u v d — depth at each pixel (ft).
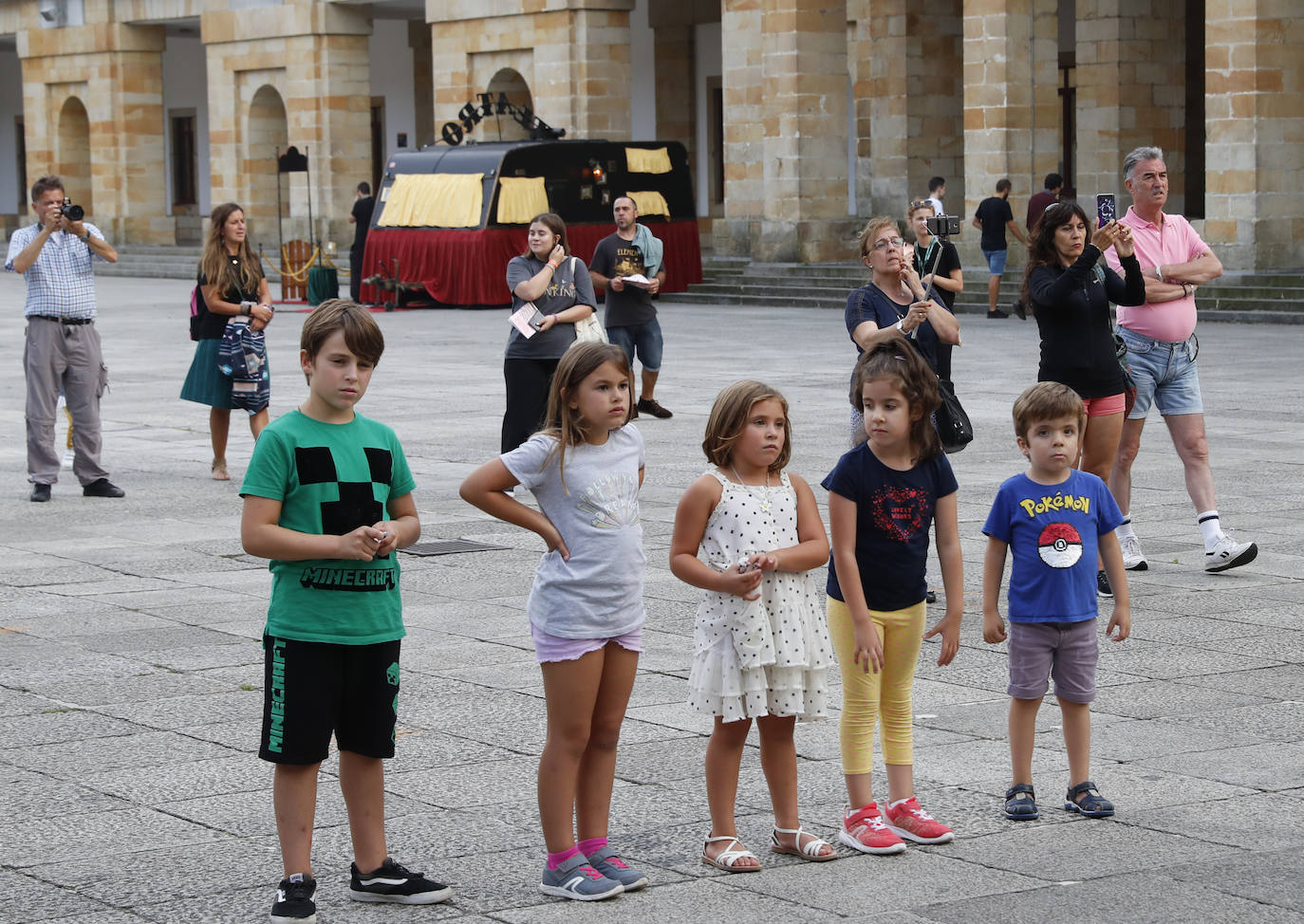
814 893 17.49
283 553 16.94
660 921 16.80
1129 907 16.88
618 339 55.36
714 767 18.37
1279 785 20.67
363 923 16.88
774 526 18.33
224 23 157.69
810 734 23.20
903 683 19.22
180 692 25.48
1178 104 116.37
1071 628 19.86
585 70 131.13
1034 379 65.16
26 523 39.75
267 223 159.84
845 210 119.75
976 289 103.09
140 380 71.15
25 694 25.38
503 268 113.39
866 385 18.88
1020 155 106.11
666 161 119.55
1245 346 76.07
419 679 25.96
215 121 160.45
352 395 17.54
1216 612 29.71
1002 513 20.33
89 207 182.80
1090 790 19.93
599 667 17.76
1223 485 41.98
